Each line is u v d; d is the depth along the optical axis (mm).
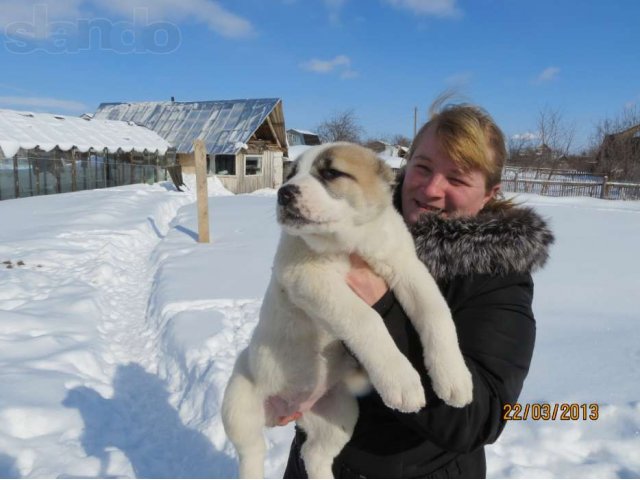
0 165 15195
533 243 1768
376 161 2252
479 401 1559
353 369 2076
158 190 20438
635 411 3342
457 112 2061
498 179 2111
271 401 2359
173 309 5520
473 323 1720
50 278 6707
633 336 4660
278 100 28141
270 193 27094
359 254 1976
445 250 1861
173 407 3838
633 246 9570
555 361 4145
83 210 12289
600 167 33906
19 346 4328
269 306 2256
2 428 3162
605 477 2879
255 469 2422
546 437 3199
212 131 27375
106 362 4539
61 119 20375
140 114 30641
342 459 2156
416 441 1868
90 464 3006
